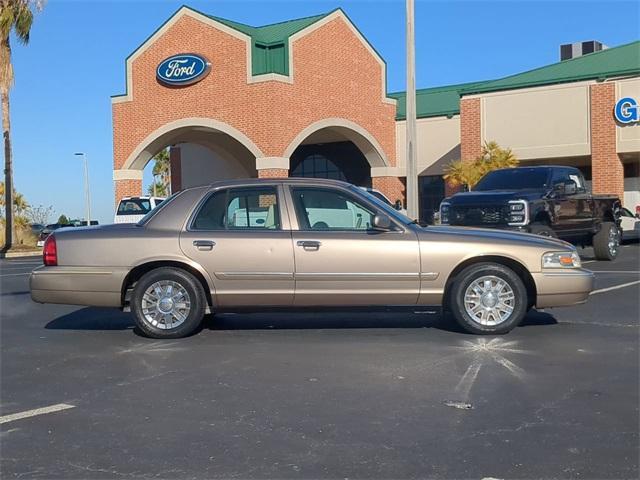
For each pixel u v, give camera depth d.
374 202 8.71
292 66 28.34
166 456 4.98
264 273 8.49
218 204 8.77
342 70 30.95
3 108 33.62
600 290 12.20
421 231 8.63
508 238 8.62
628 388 6.41
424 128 33.44
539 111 28.08
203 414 5.86
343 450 5.03
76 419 5.79
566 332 8.77
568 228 15.90
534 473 4.62
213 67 28.84
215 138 33.75
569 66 29.45
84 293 8.65
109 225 9.08
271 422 5.63
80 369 7.38
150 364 7.52
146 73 30.36
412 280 8.47
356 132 31.77
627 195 29.17
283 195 8.71
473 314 8.58
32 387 6.74
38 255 33.56
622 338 8.41
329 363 7.41
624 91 26.36
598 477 4.55
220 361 7.59
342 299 8.54
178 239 8.59
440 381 6.69
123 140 30.97
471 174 27.75
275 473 4.67
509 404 5.99
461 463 4.79
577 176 16.70
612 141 26.58
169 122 29.89
